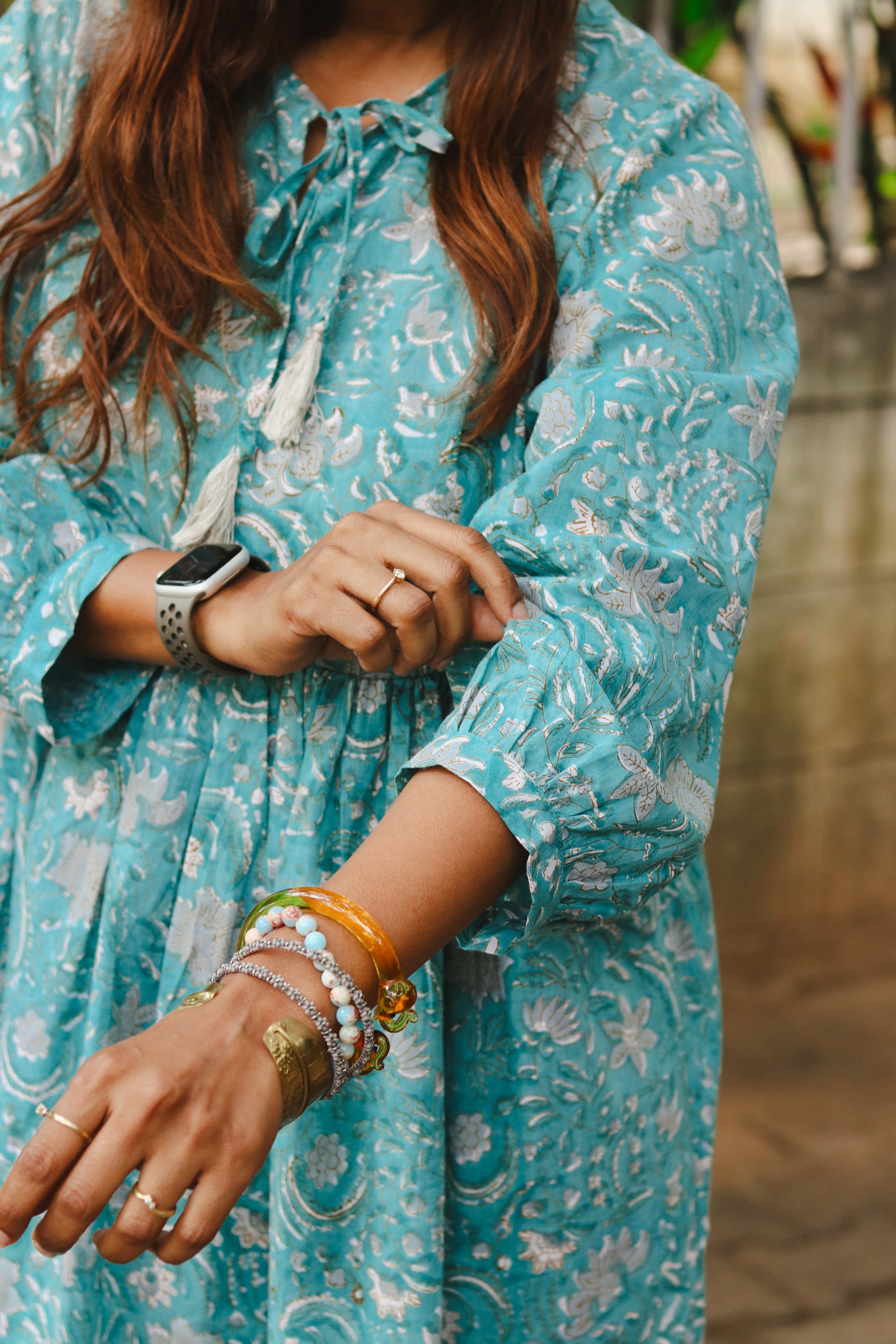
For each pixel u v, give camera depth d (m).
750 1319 1.98
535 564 0.78
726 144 0.90
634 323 0.82
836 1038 2.83
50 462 0.91
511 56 0.85
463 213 0.84
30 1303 0.93
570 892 0.72
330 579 0.74
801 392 2.75
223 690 0.88
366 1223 0.85
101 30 0.92
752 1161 2.39
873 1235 2.19
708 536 0.80
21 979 0.93
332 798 0.86
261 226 0.87
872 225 2.81
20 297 0.93
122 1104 0.58
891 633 2.97
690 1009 0.99
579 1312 0.91
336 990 0.63
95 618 0.86
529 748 0.69
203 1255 0.88
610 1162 0.91
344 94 0.92
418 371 0.85
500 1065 0.87
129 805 0.89
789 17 2.71
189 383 0.88
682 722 0.76
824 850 3.04
